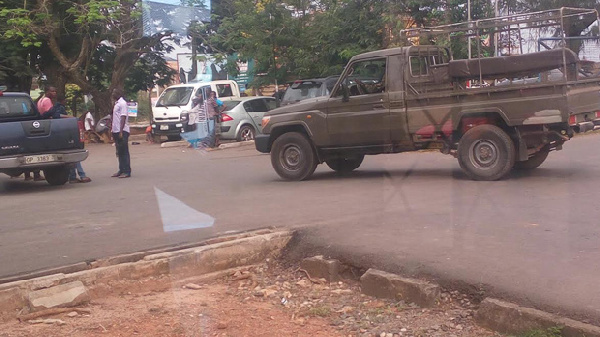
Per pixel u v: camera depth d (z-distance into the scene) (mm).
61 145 10883
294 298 4957
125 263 5223
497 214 6703
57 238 6465
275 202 8062
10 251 5949
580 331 3689
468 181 8984
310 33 15930
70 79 20484
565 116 8383
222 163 12133
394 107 9570
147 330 4297
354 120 9875
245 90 17281
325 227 6363
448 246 5453
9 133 10266
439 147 9477
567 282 4391
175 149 14828
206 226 6250
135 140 19062
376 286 4855
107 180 11484
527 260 4938
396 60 9555
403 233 6004
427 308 4527
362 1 13906
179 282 5324
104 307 4777
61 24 18562
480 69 8906
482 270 4750
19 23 17672
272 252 5887
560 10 8719
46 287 4805
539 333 3824
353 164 10844
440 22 11938
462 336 4035
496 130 8812
